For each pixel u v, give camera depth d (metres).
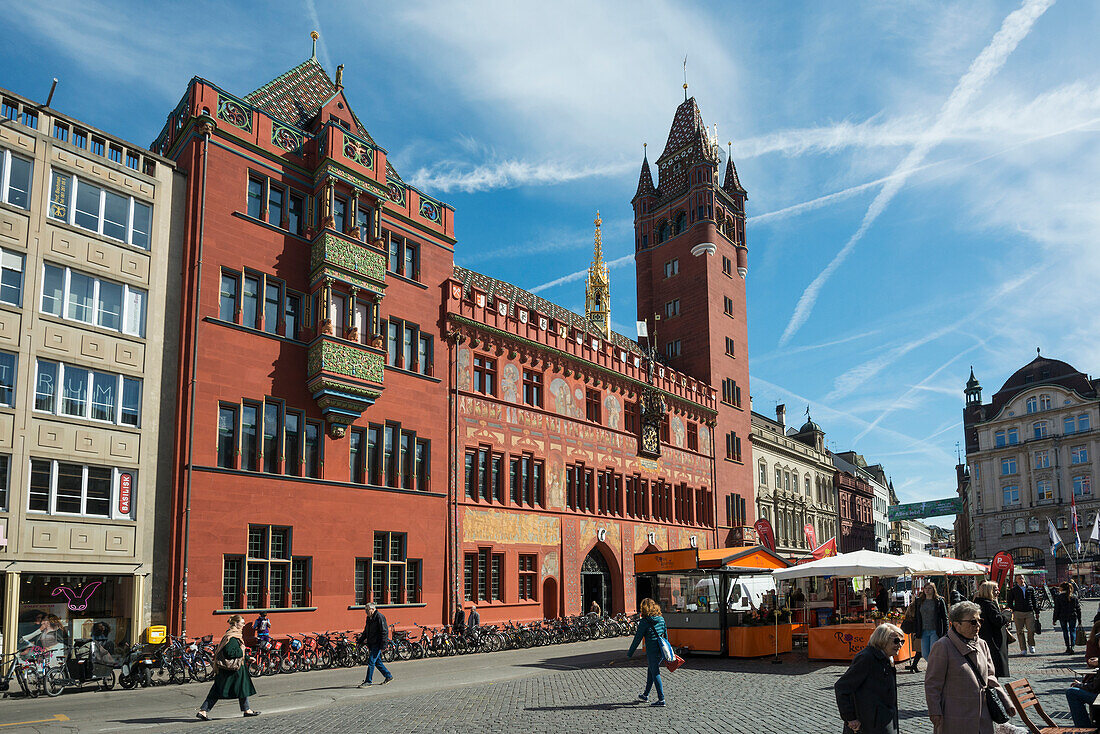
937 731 8.37
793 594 33.44
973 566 28.27
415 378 34.59
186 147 29.06
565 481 42.38
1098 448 95.38
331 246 30.64
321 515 29.53
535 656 29.19
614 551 44.81
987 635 16.20
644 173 67.69
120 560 24.19
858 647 23.80
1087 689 11.91
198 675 23.14
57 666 20.69
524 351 41.09
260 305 29.25
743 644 25.91
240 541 26.89
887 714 8.51
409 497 33.22
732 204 65.75
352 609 29.97
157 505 25.38
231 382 27.75
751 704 16.34
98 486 24.19
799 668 22.94
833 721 14.09
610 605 44.75
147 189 27.06
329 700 18.34
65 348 23.97
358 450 31.67
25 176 24.00
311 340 30.36
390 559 32.00
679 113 68.00
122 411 25.17
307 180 31.73
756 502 63.81
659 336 62.97
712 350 59.19
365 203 33.09
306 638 26.77
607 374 46.94
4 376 22.61
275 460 28.78
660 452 50.47
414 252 36.03
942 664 8.45
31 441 22.77
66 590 23.06
